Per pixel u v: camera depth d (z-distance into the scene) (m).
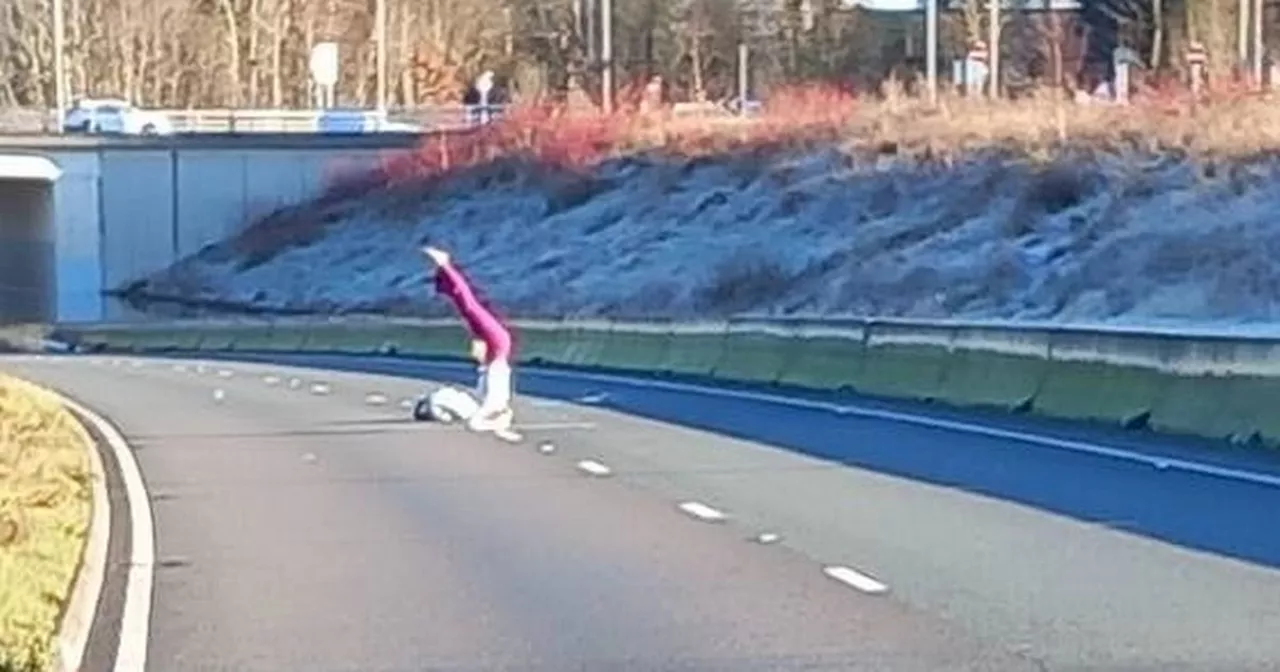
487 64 130.50
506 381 29.62
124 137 85.94
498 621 13.91
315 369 50.41
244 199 87.69
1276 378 24.05
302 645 13.16
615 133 81.94
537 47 131.50
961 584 15.03
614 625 13.68
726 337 40.81
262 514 20.00
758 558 16.48
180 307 82.62
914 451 24.92
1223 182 55.16
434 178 84.75
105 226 85.81
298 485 22.58
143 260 86.38
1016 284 54.50
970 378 31.70
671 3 128.25
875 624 13.52
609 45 102.25
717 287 64.19
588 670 12.21
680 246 70.38
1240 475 21.31
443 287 29.61
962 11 119.12
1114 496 19.97
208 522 19.44
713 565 16.16
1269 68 82.69
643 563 16.33
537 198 80.31
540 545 17.47
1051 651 12.50
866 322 35.47
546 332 48.41
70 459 23.62
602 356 45.84
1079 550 16.59
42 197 86.94
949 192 63.59
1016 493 20.44
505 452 25.89
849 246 62.94
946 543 17.11
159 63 127.31
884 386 34.38
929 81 81.00
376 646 13.09
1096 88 87.69
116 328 71.06
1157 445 24.67
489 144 85.50
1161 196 56.09
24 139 84.38
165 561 16.89
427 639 13.30
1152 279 50.66
